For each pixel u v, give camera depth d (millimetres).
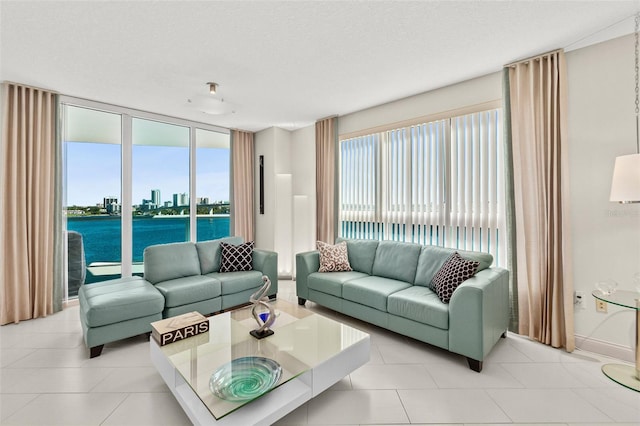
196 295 3160
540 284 2770
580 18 2184
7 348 2641
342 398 1976
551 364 2385
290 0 1945
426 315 2545
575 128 2611
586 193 2566
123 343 2758
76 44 2449
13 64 2795
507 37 2432
